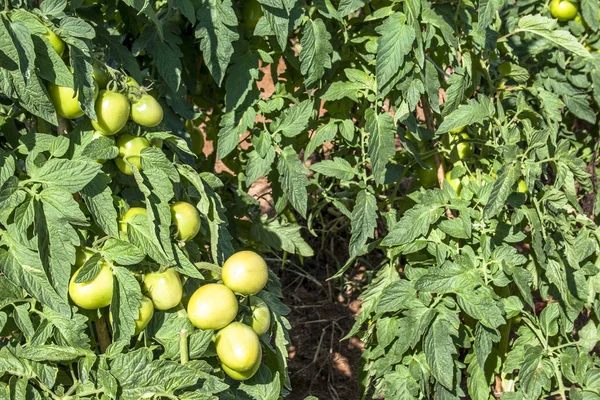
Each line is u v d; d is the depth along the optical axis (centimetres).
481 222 186
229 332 147
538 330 189
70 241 135
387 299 180
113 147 143
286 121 187
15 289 140
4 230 137
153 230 142
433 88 180
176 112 189
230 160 216
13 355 139
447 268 179
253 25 183
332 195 211
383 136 181
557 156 189
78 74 137
